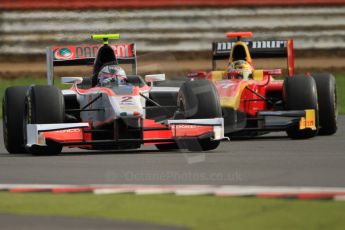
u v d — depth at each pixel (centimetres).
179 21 9019
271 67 8850
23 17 8906
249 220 2044
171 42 9006
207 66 8888
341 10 9038
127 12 8969
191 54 9012
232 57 4744
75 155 3522
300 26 9056
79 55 4316
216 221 2041
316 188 2430
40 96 3528
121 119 3481
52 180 2723
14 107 3762
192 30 9025
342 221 2016
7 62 8888
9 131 3750
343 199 2252
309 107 4228
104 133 3688
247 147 3762
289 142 4028
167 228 1983
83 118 3756
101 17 8925
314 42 9038
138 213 2148
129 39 8956
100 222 2061
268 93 4609
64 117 3553
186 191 2412
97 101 3612
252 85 4416
